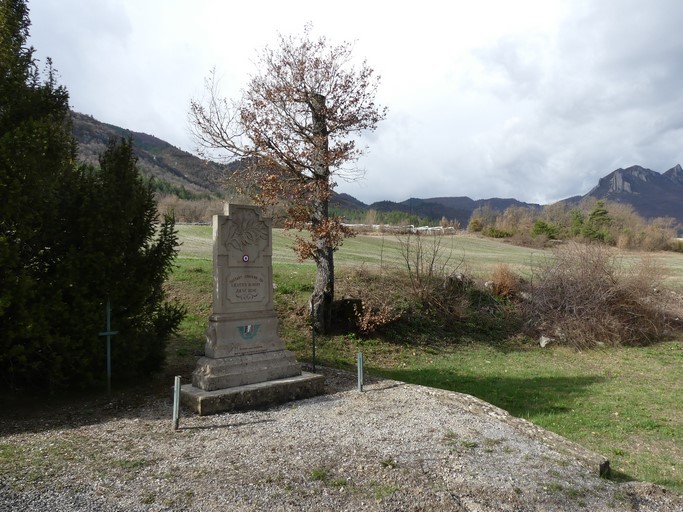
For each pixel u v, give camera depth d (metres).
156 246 10.34
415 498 5.48
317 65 15.99
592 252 22.30
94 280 9.02
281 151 15.90
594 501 5.80
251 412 8.43
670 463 8.47
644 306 21.14
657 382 14.73
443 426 7.92
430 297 20.20
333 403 9.12
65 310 8.55
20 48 9.84
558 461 6.88
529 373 15.47
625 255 25.00
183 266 19.50
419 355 16.83
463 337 19.33
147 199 10.34
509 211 74.31
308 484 5.63
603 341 19.98
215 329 9.22
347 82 16.05
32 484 5.39
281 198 15.78
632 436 9.77
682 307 23.02
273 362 9.69
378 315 17.62
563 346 19.55
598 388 13.68
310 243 16.48
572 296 20.98
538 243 56.03
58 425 7.55
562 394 12.85
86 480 5.54
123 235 9.47
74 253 8.79
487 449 7.05
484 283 23.03
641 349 19.53
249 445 6.76
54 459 6.12
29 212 8.28
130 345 9.42
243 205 9.78
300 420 8.00
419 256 22.22
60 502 5.02
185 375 10.73
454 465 6.41
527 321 20.81
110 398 9.02
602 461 6.98
